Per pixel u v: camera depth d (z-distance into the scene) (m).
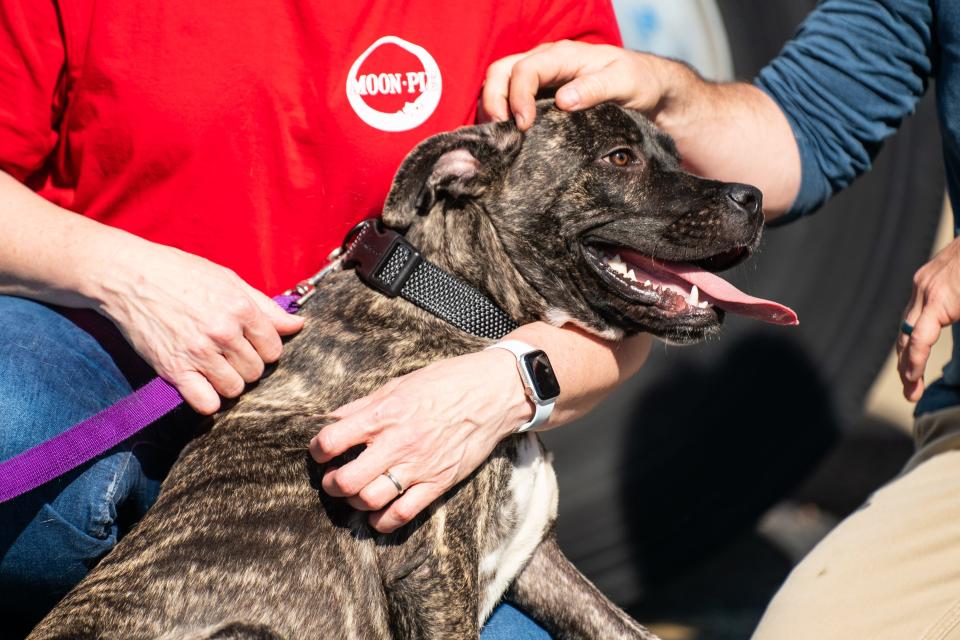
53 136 3.04
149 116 2.96
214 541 2.74
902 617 3.03
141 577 2.70
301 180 3.13
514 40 3.38
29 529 2.83
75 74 2.94
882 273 4.57
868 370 4.54
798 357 4.50
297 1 3.03
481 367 2.92
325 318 3.06
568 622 3.32
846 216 4.57
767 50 4.49
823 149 3.88
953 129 3.52
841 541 3.37
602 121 3.27
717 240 3.16
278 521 2.79
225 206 3.09
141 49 2.93
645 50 4.45
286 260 3.20
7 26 2.87
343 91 3.07
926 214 4.63
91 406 2.94
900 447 5.64
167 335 2.82
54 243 2.85
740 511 4.43
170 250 2.89
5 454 2.78
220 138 3.01
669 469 4.34
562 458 4.29
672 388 4.37
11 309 2.97
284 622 2.69
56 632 2.62
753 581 4.98
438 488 2.80
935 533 3.18
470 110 3.30
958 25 3.50
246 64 3.00
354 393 2.96
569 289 3.25
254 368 2.92
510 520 3.11
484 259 3.20
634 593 4.38
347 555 2.83
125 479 2.91
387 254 3.06
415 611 2.84
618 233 3.24
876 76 3.79
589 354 3.25
